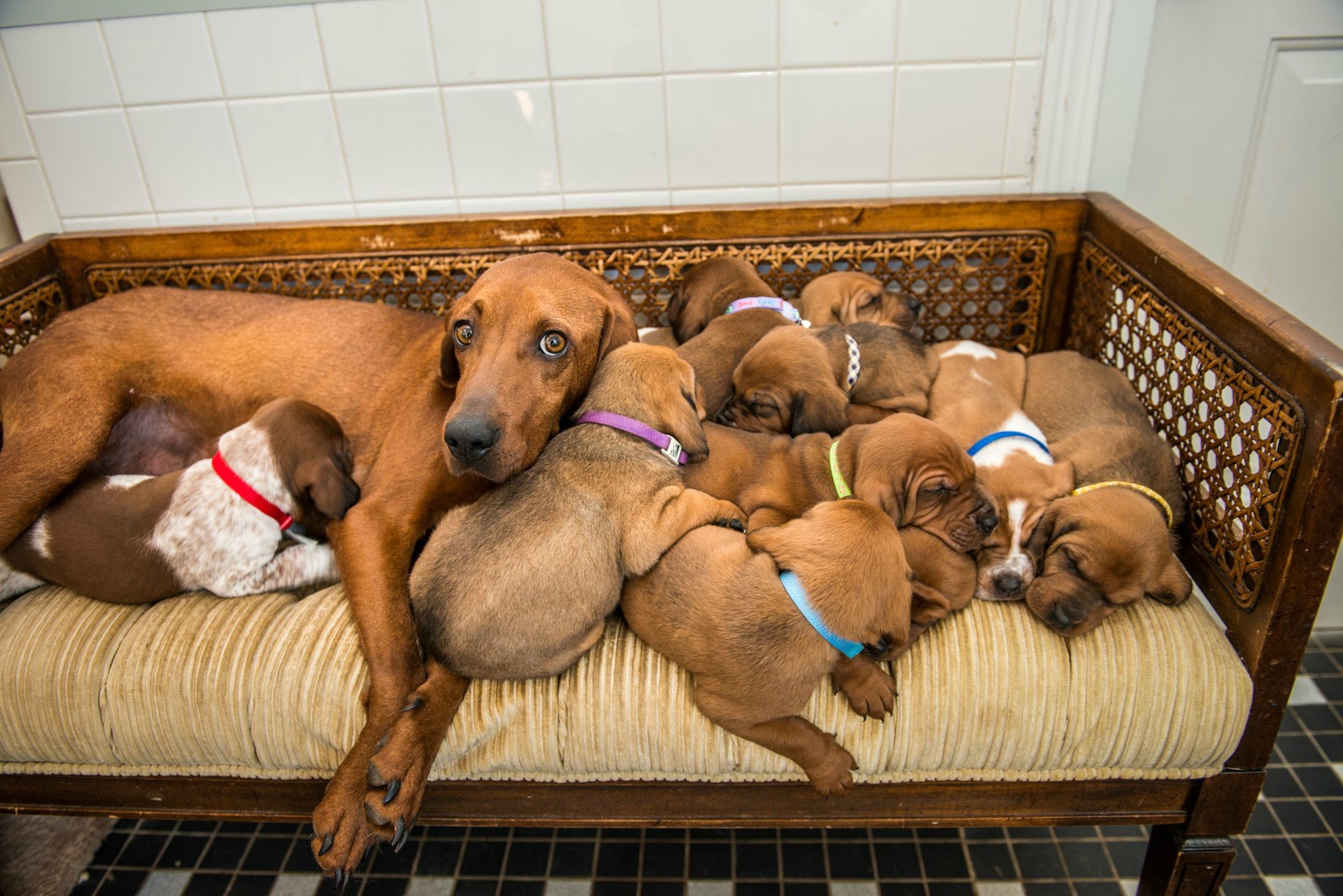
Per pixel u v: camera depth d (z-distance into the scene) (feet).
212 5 8.04
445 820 6.37
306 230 8.48
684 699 5.76
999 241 8.30
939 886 7.25
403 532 6.27
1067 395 7.45
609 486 5.86
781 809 6.21
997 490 6.49
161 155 8.73
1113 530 5.87
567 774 5.96
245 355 7.28
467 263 8.54
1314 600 5.34
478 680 5.87
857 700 5.66
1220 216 8.64
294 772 6.10
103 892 7.53
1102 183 8.41
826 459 6.61
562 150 8.54
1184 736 5.64
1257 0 7.75
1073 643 5.88
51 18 8.14
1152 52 8.01
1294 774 7.98
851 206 8.23
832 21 7.89
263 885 7.54
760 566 5.52
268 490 6.47
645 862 7.57
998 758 5.81
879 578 5.36
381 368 7.22
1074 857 7.45
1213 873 6.25
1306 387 5.13
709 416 7.50
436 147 8.59
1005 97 8.13
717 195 8.67
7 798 6.57
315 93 8.39
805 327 7.57
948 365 7.77
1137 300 7.17
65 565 6.40
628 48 8.07
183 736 6.01
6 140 8.71
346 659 5.96
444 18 8.02
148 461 7.42
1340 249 8.68
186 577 6.41
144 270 8.75
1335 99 8.05
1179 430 6.75
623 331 6.56
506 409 5.66
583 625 5.68
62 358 6.85
